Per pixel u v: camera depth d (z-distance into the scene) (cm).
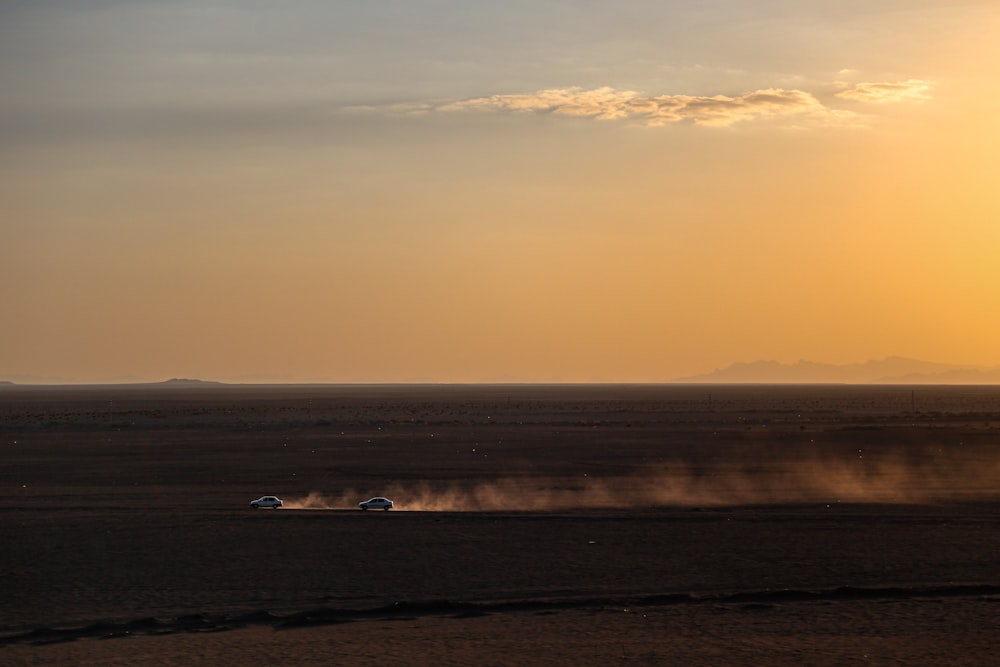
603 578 5797
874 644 4441
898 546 6594
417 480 11056
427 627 4762
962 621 4775
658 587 5578
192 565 6178
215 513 8112
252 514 8044
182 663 4247
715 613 4969
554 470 12031
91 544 6788
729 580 5725
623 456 13900
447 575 5894
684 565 6106
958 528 7238
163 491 10025
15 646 4497
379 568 6081
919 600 5175
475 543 6794
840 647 4400
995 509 8419
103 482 10875
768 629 4681
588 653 4350
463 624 4806
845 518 7731
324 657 4316
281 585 5694
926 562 6109
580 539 6919
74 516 7950
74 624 4894
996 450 14638
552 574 5903
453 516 7894
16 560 6316
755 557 6303
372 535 7075
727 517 7800
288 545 6744
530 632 4666
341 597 5419
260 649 4425
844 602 5141
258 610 5112
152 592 5547
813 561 6172
